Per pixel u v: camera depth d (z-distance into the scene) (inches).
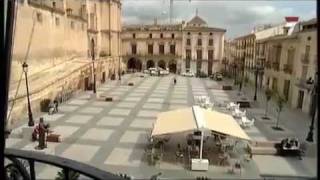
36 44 1168.8
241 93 1595.7
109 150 674.2
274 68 1491.1
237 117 1028.5
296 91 1189.7
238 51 2479.1
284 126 919.0
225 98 1437.0
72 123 904.3
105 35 2348.7
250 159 634.2
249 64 2063.2
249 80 2050.9
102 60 2028.8
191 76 2573.8
